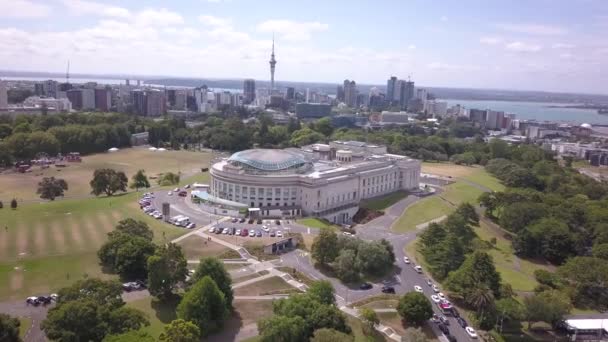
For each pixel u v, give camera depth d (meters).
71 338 152.38
